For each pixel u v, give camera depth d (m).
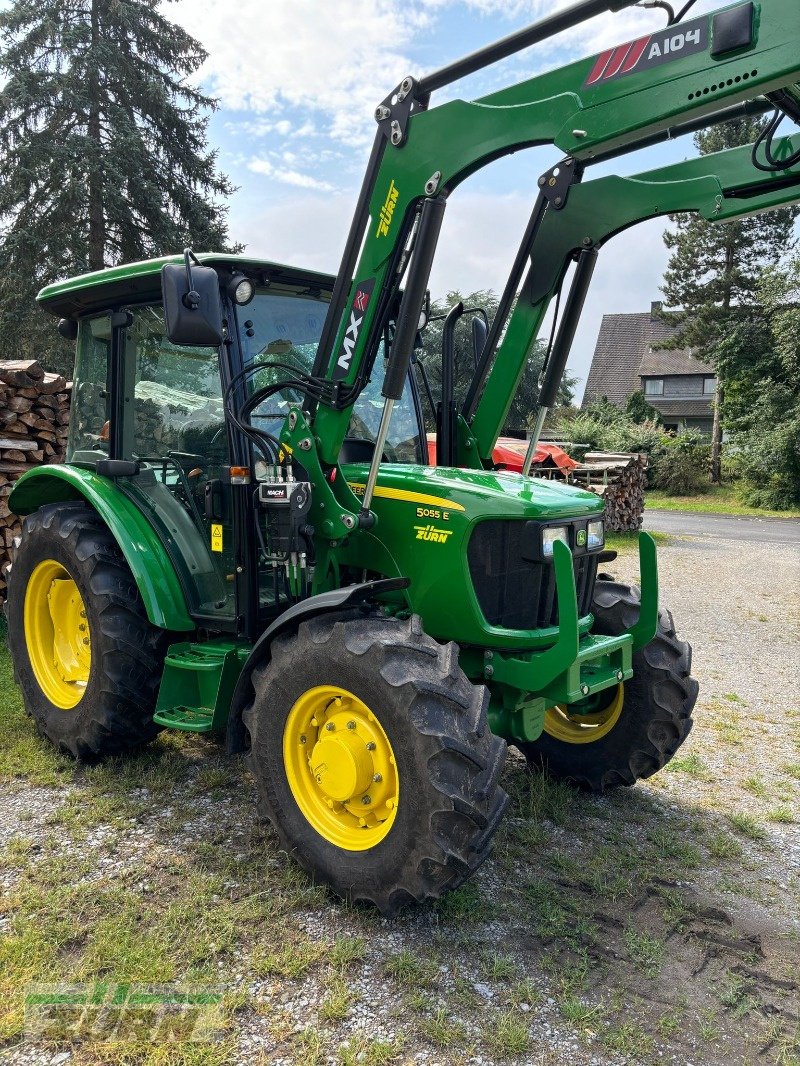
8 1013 2.25
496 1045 2.22
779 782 4.18
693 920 2.88
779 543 16.08
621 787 4.05
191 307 2.87
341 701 2.84
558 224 3.56
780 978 2.58
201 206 18.58
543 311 3.63
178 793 3.63
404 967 2.48
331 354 3.15
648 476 31.31
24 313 17.38
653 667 3.63
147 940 2.55
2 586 6.37
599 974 2.55
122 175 17.00
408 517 3.18
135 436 3.90
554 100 2.61
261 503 3.26
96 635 3.65
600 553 3.46
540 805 3.66
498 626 3.06
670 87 2.41
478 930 2.73
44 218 17.38
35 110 17.47
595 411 37.34
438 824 2.48
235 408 3.35
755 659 6.76
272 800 2.97
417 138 2.87
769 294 27.95
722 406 31.67
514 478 3.44
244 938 2.62
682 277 31.73
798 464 26.47
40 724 4.03
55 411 6.68
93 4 17.81
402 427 4.02
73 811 3.39
